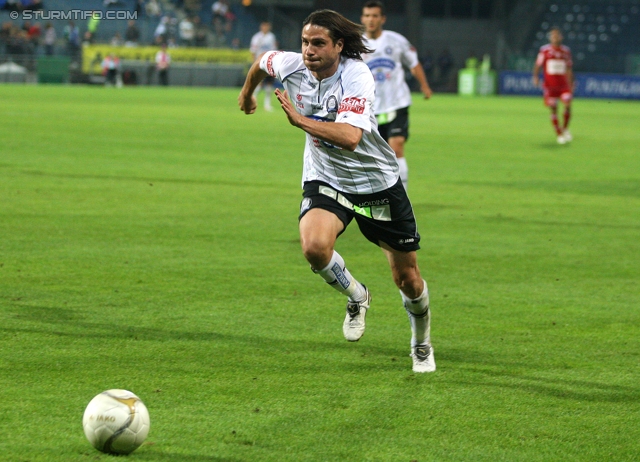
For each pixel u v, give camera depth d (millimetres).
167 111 89750
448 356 17891
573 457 13039
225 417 14086
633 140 74562
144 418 12461
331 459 12625
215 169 46531
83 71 154375
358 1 179125
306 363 17047
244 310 20672
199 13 172750
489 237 31125
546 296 23156
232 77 164000
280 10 179500
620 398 15633
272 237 29500
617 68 178375
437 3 184750
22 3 154250
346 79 15648
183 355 17188
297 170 47406
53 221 30688
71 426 13430
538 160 57312
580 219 35344
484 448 13242
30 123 68938
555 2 186875
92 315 19703
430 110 114125
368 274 25266
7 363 16266
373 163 16047
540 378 16609
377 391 15594
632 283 24844
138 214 32688
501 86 173250
